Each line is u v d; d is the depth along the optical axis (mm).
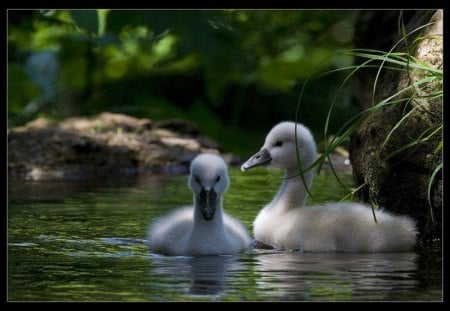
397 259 10844
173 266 10555
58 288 9430
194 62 26828
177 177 18797
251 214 14109
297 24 27250
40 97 25516
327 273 10070
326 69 26469
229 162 20750
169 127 21547
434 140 11898
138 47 26250
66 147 19578
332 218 11734
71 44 25250
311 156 13188
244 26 26469
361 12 18641
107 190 16766
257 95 26641
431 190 11789
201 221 11531
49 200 15531
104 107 26047
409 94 12305
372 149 12609
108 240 12172
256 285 9531
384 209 12289
